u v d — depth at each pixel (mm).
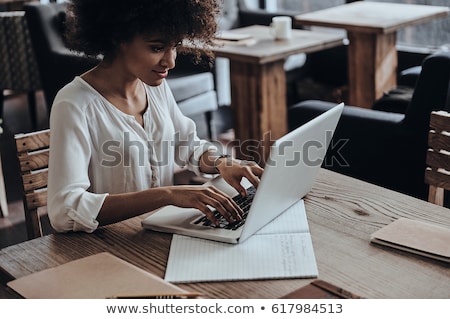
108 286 1265
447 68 2789
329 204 1657
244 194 1663
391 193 1722
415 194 3027
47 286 1276
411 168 2994
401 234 1459
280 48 3664
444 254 1368
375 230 1514
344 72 4781
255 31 4156
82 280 1290
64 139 1604
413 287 1280
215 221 1507
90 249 1471
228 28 4922
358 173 3154
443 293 1260
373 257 1393
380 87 4113
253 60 3547
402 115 3059
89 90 1675
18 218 3426
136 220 1605
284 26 3885
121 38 1581
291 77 4645
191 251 1430
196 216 1570
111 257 1377
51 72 4160
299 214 1594
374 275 1323
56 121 1620
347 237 1481
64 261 1421
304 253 1402
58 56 4066
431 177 1888
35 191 1834
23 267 1400
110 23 1576
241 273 1333
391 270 1341
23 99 5551
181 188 1554
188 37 1695
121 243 1492
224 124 4797
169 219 1560
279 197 1505
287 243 1448
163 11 1542
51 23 4137
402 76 3959
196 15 1626
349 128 3098
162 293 1230
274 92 3816
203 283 1311
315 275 1320
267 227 1528
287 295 1239
